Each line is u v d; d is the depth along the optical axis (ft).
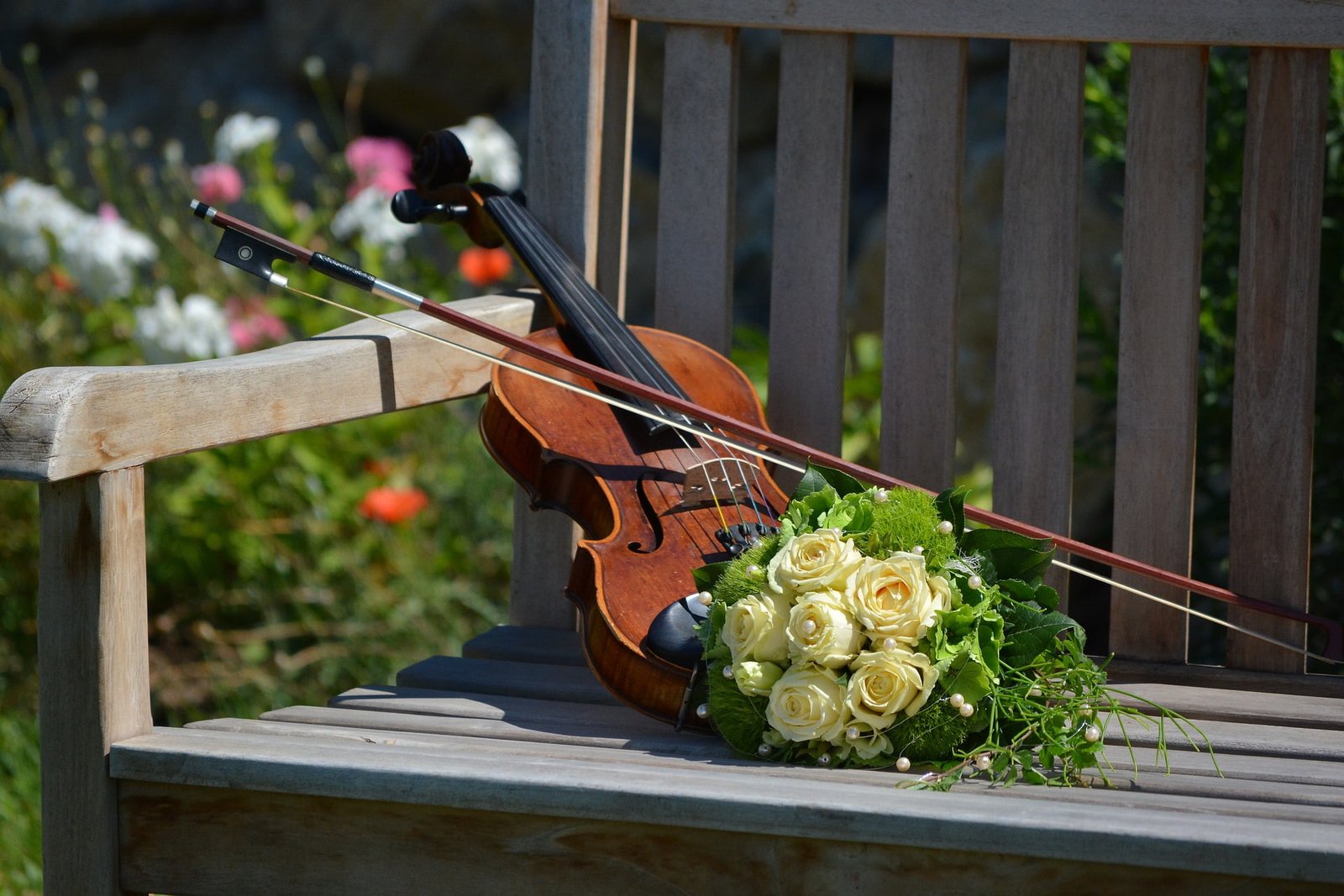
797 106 12.74
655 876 11.41
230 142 20.08
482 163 19.30
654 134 28.84
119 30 30.42
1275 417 12.42
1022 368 12.59
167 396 11.65
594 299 12.67
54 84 30.58
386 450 20.01
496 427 12.40
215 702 17.97
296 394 12.00
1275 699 12.23
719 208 12.82
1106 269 21.40
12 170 26.99
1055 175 12.55
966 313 22.61
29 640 18.30
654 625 11.76
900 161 12.66
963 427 22.16
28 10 30.63
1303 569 12.42
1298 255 12.39
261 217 25.71
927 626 11.53
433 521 19.72
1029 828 11.21
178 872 11.62
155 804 11.61
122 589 11.60
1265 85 12.41
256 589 18.57
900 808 11.27
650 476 12.26
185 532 18.53
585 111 12.83
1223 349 14.14
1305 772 11.64
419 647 18.08
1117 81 14.80
